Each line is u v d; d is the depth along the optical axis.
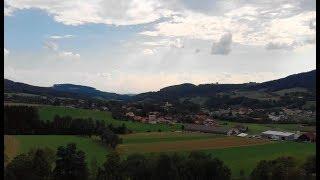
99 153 99.50
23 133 120.50
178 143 123.88
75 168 78.38
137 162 81.50
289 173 77.75
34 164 74.44
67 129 129.50
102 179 80.56
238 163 92.06
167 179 78.56
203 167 80.81
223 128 169.25
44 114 138.50
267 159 92.06
